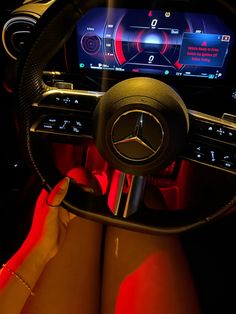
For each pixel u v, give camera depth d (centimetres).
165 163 27
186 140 27
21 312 34
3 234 55
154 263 39
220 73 39
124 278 38
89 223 44
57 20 25
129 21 37
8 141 60
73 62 41
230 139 28
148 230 35
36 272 37
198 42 37
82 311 35
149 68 40
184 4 35
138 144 26
